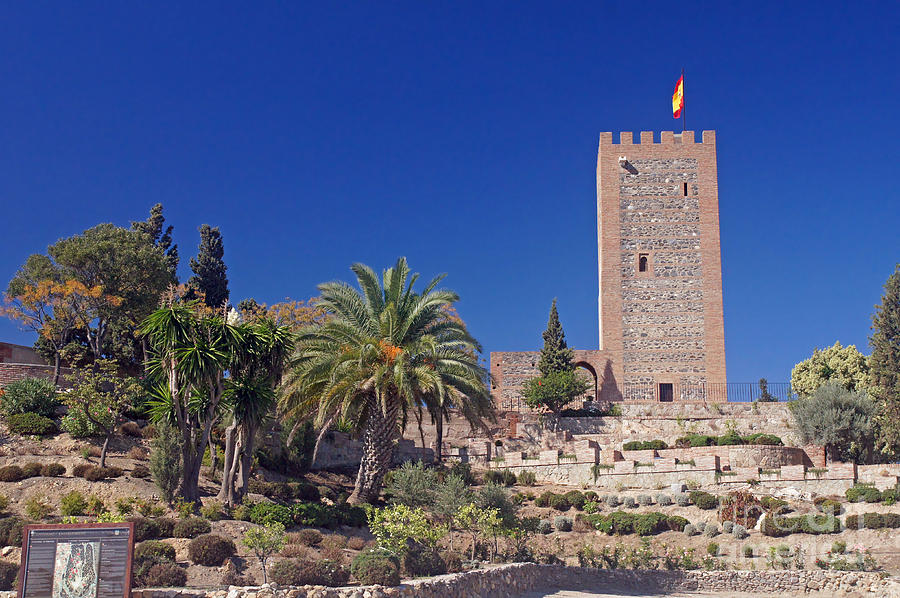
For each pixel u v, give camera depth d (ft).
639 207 237.04
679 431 200.64
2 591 77.82
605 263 234.38
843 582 117.39
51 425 132.77
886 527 129.90
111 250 174.81
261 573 89.25
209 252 246.27
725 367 226.79
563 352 222.48
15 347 183.11
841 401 173.78
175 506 110.42
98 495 111.34
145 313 179.32
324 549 100.78
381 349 128.36
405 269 135.95
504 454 175.42
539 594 108.37
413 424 194.39
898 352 187.01
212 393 113.29
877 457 180.24
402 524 100.32
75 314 168.45
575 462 165.27
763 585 119.44
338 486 149.79
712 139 240.32
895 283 192.24
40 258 174.81
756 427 200.03
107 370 148.66
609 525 139.33
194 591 73.41
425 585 84.53
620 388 226.58
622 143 240.73
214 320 115.14
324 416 127.85
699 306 230.68
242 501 112.78
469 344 140.56
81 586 66.18
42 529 67.00
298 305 212.84
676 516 140.15
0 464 118.83
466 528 120.47
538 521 138.62
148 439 138.00
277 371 120.78
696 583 120.16
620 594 114.73
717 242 234.17
